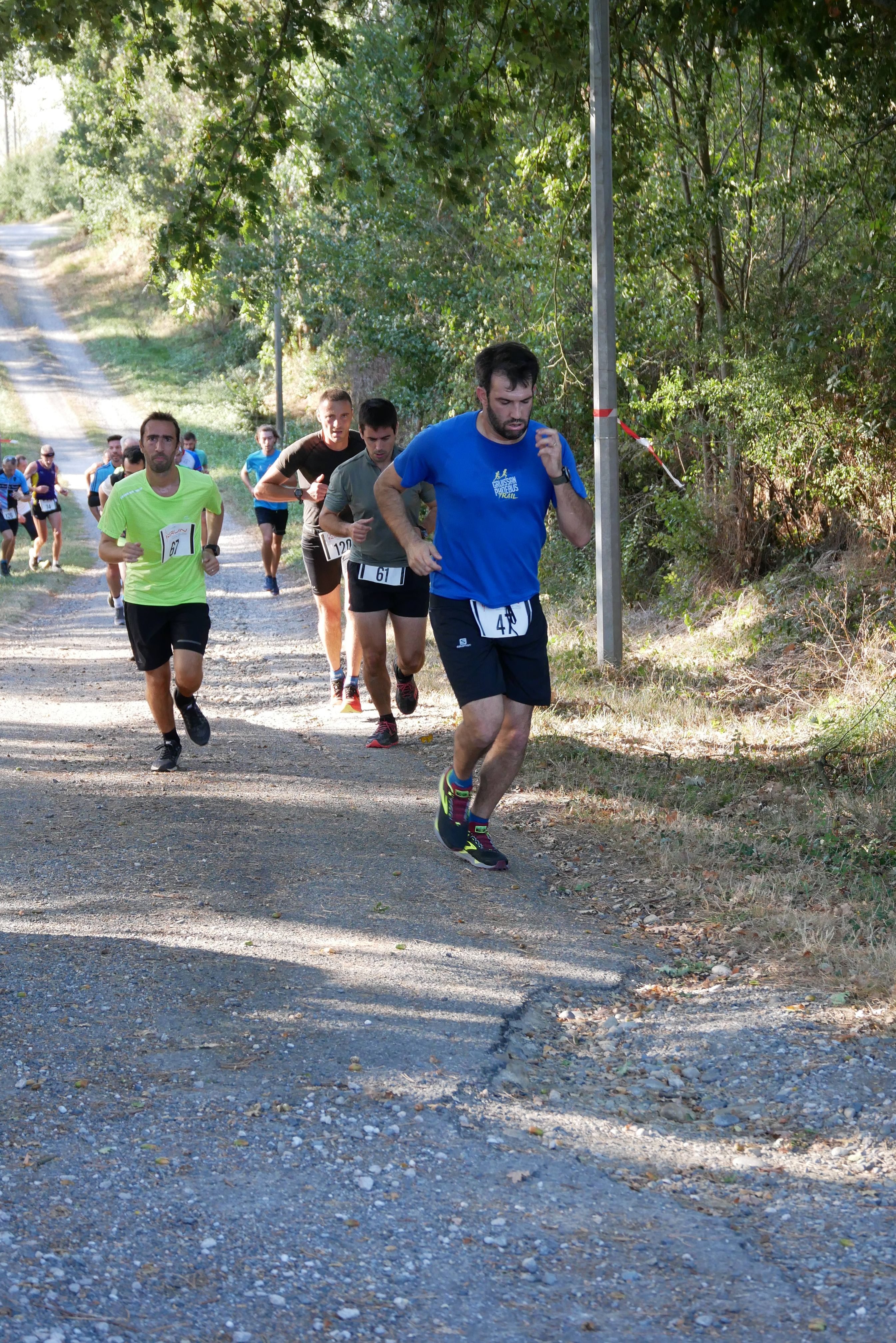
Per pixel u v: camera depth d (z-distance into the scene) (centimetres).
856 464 1124
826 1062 395
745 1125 364
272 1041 406
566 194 1284
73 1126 342
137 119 1184
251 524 2853
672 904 565
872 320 1110
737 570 1299
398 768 823
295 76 1762
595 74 1062
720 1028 427
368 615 844
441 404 2302
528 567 565
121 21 1067
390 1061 395
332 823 684
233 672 1278
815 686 986
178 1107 357
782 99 1194
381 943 505
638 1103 381
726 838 650
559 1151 344
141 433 752
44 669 1317
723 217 1262
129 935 504
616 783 766
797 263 1272
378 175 1173
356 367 3397
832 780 753
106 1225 292
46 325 6366
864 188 1116
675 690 1026
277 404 3384
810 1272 286
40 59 1358
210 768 816
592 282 1308
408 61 1267
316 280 2545
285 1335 257
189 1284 272
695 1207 316
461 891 580
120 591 1645
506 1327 263
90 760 840
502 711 580
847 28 981
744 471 1287
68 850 624
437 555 553
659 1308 271
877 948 489
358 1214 305
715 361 1265
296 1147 337
